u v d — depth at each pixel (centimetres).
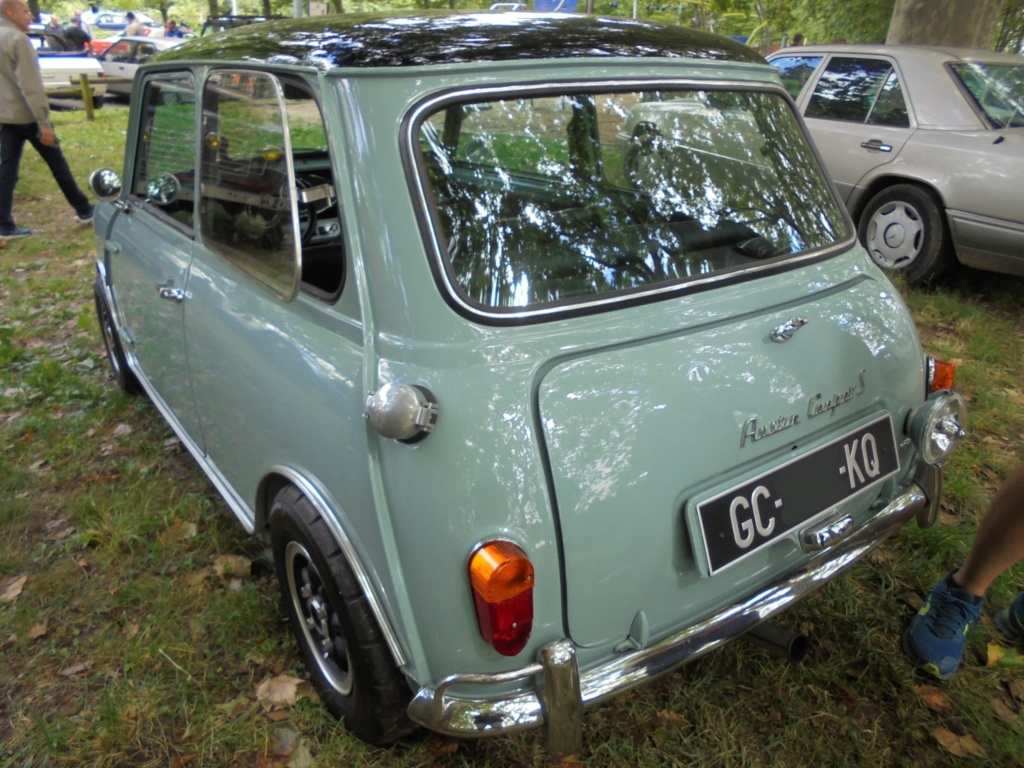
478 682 170
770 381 200
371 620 196
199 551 308
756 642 214
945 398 237
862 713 236
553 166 202
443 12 239
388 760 219
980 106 552
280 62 211
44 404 429
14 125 714
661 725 230
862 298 233
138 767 221
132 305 353
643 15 1486
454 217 184
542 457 168
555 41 212
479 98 191
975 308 535
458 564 165
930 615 250
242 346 234
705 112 233
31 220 810
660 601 188
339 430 189
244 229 236
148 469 363
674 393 184
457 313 177
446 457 166
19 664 257
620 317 192
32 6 3238
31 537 321
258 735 228
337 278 235
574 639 177
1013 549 229
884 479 227
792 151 258
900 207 570
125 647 261
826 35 1101
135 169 352
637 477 177
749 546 192
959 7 756
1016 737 228
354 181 186
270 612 272
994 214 515
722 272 215
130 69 1847
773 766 219
